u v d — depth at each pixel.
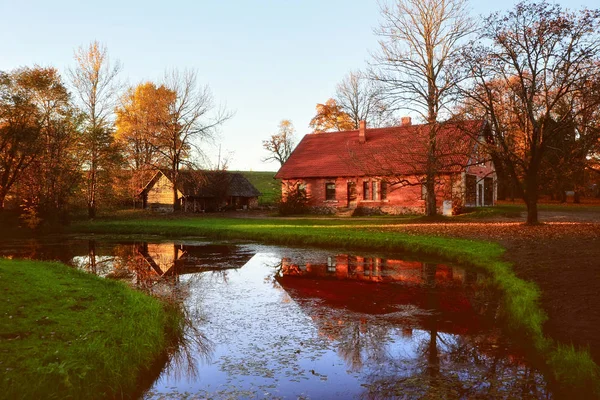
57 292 9.50
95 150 37.44
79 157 36.50
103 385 5.78
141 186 52.50
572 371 6.30
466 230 22.58
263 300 11.38
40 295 9.11
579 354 6.62
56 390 5.29
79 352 6.22
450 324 9.24
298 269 15.87
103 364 6.11
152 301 9.62
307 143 47.91
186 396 6.05
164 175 50.03
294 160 46.03
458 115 23.62
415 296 11.72
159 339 7.64
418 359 7.34
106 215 42.19
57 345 6.46
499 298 11.18
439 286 12.80
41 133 32.78
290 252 20.00
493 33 21.64
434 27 27.67
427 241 18.92
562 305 9.13
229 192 55.75
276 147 75.19
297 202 42.88
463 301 11.12
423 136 27.80
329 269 15.82
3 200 32.22
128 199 54.31
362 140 43.75
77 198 38.84
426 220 29.45
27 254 20.16
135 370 6.43
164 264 17.14
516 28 21.39
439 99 26.11
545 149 24.00
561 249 15.17
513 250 15.84
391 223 28.78
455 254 16.47
